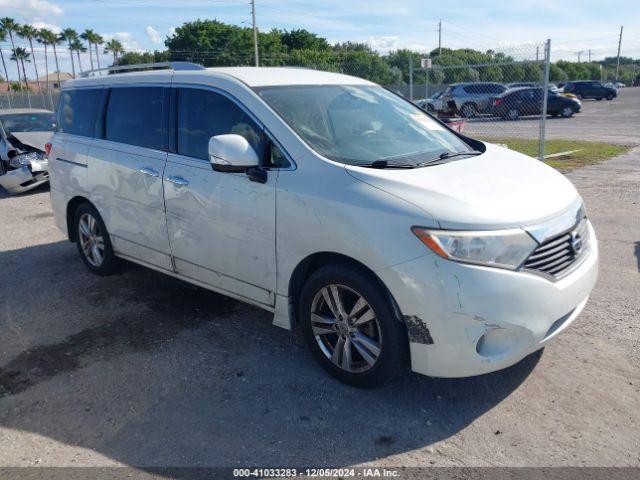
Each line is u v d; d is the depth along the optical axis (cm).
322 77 444
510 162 388
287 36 7506
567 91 4469
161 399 343
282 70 444
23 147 1017
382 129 409
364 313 327
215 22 6994
